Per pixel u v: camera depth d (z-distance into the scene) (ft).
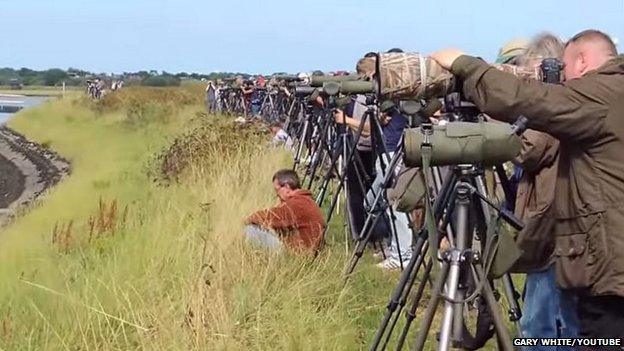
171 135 77.41
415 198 16.24
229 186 34.73
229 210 29.53
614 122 12.02
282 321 19.62
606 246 12.09
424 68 13.15
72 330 19.98
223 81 92.99
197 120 75.46
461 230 12.53
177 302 20.49
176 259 23.89
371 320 21.42
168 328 18.93
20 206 67.62
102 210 33.24
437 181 15.98
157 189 44.62
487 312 15.76
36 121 149.18
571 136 12.14
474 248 12.81
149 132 97.25
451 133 11.94
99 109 139.03
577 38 13.24
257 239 24.76
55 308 21.94
